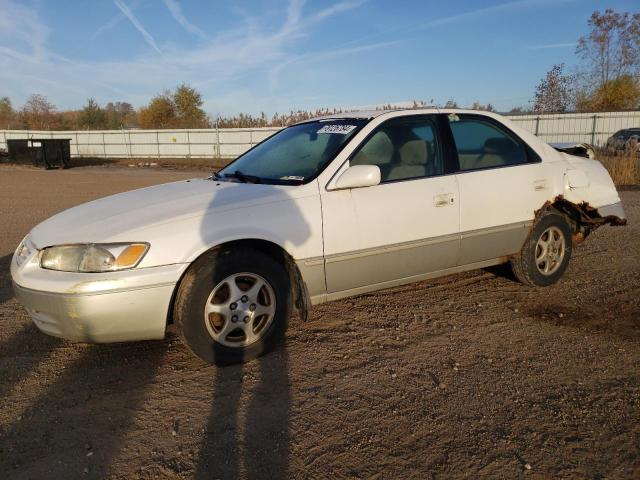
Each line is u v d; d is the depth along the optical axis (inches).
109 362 137.6
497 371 130.0
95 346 147.2
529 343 145.9
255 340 135.9
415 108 168.2
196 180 172.2
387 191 151.5
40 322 128.7
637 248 252.5
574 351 140.5
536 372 129.3
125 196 155.8
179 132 1333.7
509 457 96.8
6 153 1256.2
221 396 119.9
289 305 139.8
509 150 181.0
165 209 133.7
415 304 176.1
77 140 1437.0
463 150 170.2
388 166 155.3
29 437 105.3
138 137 1374.3
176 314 128.6
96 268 119.9
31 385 126.0
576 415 110.1
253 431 106.1
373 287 155.8
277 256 141.3
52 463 97.2
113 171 956.0
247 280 134.1
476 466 94.5
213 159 1282.0
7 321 166.2
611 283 197.0
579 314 166.9
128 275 119.8
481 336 150.7
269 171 159.6
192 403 117.0
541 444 100.5
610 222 200.4
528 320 162.2
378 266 152.2
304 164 154.6
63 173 885.8
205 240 127.1
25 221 352.2
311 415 111.6
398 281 159.5
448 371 130.2
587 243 266.2
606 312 167.9
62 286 118.9
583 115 1050.7
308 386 123.7
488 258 175.8
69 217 141.7
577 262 228.4
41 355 142.0
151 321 124.3
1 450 101.2
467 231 165.9
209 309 129.0
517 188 175.5
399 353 140.3
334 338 150.1
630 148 597.0
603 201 196.9
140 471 94.5
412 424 107.8
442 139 166.1
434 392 120.3
